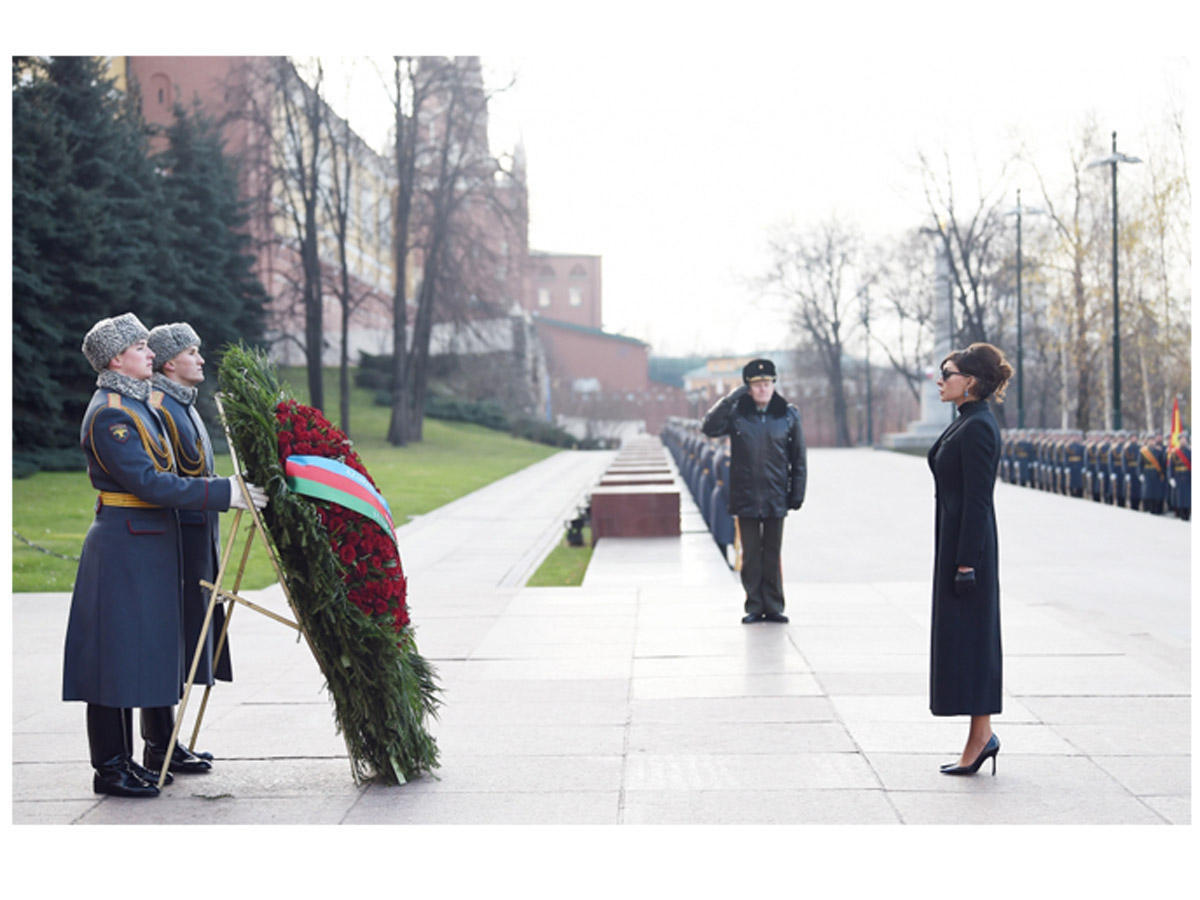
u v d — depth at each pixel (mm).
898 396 97312
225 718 6965
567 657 8602
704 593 11711
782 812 5242
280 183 47031
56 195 27875
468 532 20219
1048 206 49156
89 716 5531
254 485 5465
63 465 27469
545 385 78812
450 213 45531
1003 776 5691
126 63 49812
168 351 5887
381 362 62062
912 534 19188
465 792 5566
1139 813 5191
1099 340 46531
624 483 20094
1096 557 15766
